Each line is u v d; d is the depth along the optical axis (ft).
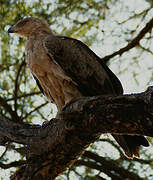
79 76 36.11
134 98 21.84
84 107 24.63
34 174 28.76
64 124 26.76
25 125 30.30
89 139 26.84
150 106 21.09
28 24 43.19
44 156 28.53
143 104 21.49
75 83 35.88
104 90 36.45
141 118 21.49
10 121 30.55
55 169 28.91
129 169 48.19
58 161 28.58
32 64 37.04
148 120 21.27
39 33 40.75
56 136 27.84
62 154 28.19
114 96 23.38
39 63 36.58
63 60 36.19
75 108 25.07
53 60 36.11
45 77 37.04
